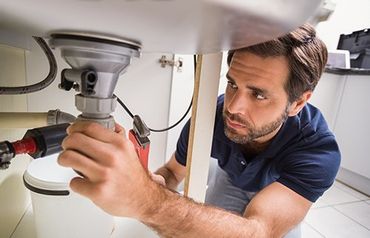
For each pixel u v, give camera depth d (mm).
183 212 282
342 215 1217
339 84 1621
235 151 637
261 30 235
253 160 606
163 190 275
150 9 174
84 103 248
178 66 1052
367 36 1680
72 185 210
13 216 739
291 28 239
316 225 1116
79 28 212
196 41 277
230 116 497
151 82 1055
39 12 188
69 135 216
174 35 241
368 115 1432
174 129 1116
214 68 426
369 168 1425
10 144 295
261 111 465
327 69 1547
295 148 555
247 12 185
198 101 435
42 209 654
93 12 178
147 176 247
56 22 203
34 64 893
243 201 717
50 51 471
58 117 430
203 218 303
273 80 435
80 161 199
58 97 965
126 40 246
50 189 628
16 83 731
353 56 1746
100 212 710
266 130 494
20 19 222
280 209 433
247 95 457
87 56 237
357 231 1103
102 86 251
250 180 661
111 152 203
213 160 847
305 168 499
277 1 179
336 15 1808
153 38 250
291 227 439
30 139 309
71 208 659
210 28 223
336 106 1643
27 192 853
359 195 1453
